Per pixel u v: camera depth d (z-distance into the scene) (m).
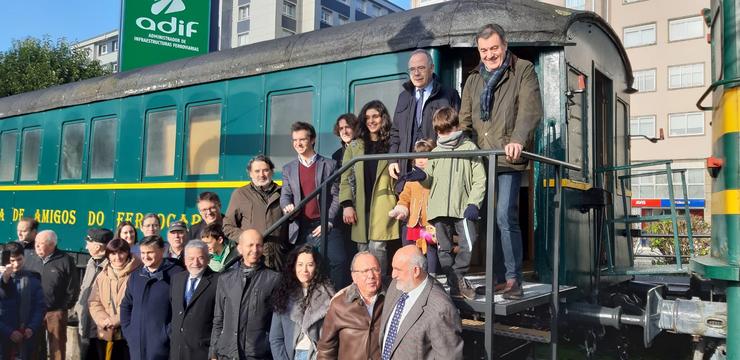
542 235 4.92
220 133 6.91
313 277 3.81
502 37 4.02
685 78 29.14
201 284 4.23
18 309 5.29
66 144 9.20
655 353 6.20
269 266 4.48
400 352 3.27
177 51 12.02
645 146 30.25
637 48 30.39
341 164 4.99
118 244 5.02
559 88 5.00
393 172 4.36
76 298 5.94
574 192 5.20
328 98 5.90
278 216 4.70
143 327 4.45
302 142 4.65
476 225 3.94
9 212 10.25
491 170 3.47
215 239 4.88
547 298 4.06
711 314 4.29
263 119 6.48
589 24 5.69
